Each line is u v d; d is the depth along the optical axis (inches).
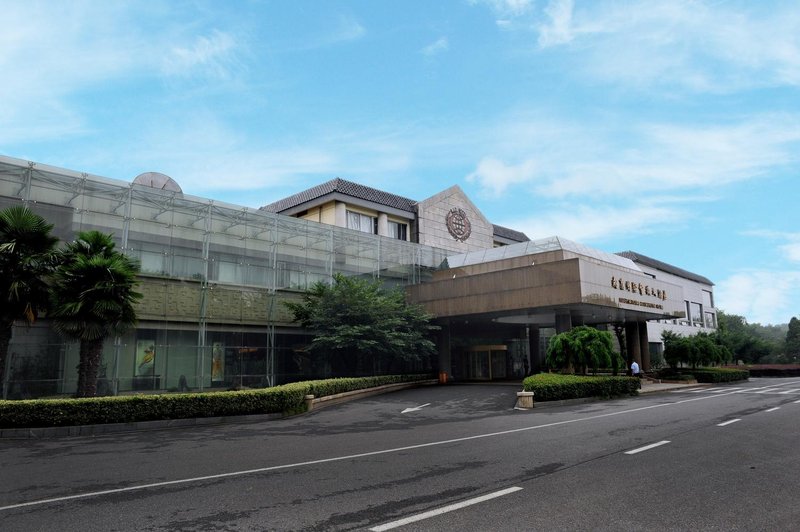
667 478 312.7
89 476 351.9
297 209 1672.0
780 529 220.4
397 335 1158.3
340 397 971.9
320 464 377.1
